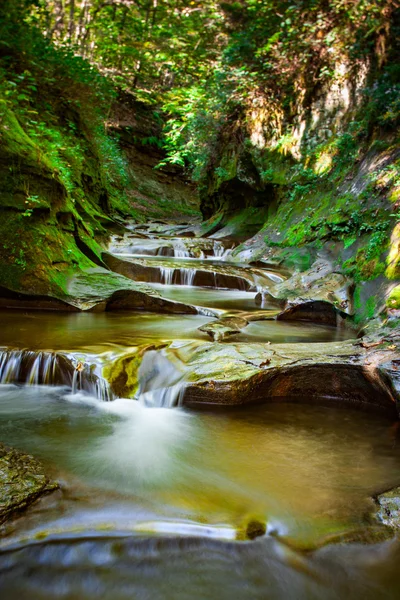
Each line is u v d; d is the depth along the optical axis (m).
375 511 2.83
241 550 2.49
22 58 11.18
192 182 31.66
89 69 13.42
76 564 2.36
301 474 3.32
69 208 9.25
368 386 4.57
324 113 13.23
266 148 15.01
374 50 12.04
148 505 2.84
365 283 7.16
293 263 10.54
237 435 3.98
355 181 10.24
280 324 7.28
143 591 2.24
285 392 4.80
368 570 2.38
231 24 18.66
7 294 7.36
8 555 2.35
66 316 7.20
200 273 10.48
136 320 7.16
